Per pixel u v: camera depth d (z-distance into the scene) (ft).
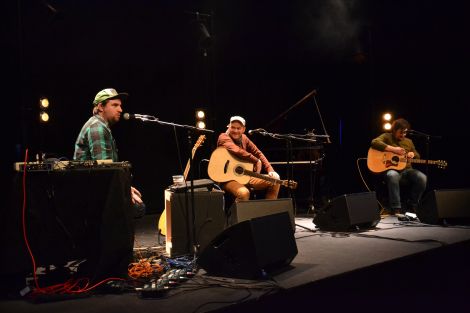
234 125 16.28
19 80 18.21
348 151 25.14
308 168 19.92
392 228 15.11
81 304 8.03
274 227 9.81
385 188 21.01
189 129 11.58
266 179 15.66
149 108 22.27
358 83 25.54
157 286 8.49
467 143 23.40
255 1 24.34
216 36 24.00
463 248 12.64
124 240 8.92
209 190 12.34
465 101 23.29
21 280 8.71
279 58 25.41
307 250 11.98
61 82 19.79
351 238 13.57
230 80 24.57
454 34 23.27
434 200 15.44
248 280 9.25
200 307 7.70
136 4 21.56
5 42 18.17
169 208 11.98
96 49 20.70
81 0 20.16
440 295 11.55
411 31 24.62
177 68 22.82
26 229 8.61
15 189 8.60
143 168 22.24
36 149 17.79
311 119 25.21
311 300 9.03
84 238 9.06
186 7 22.81
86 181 9.02
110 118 11.66
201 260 9.86
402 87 25.14
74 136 20.11
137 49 21.80
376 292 10.25
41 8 17.90
